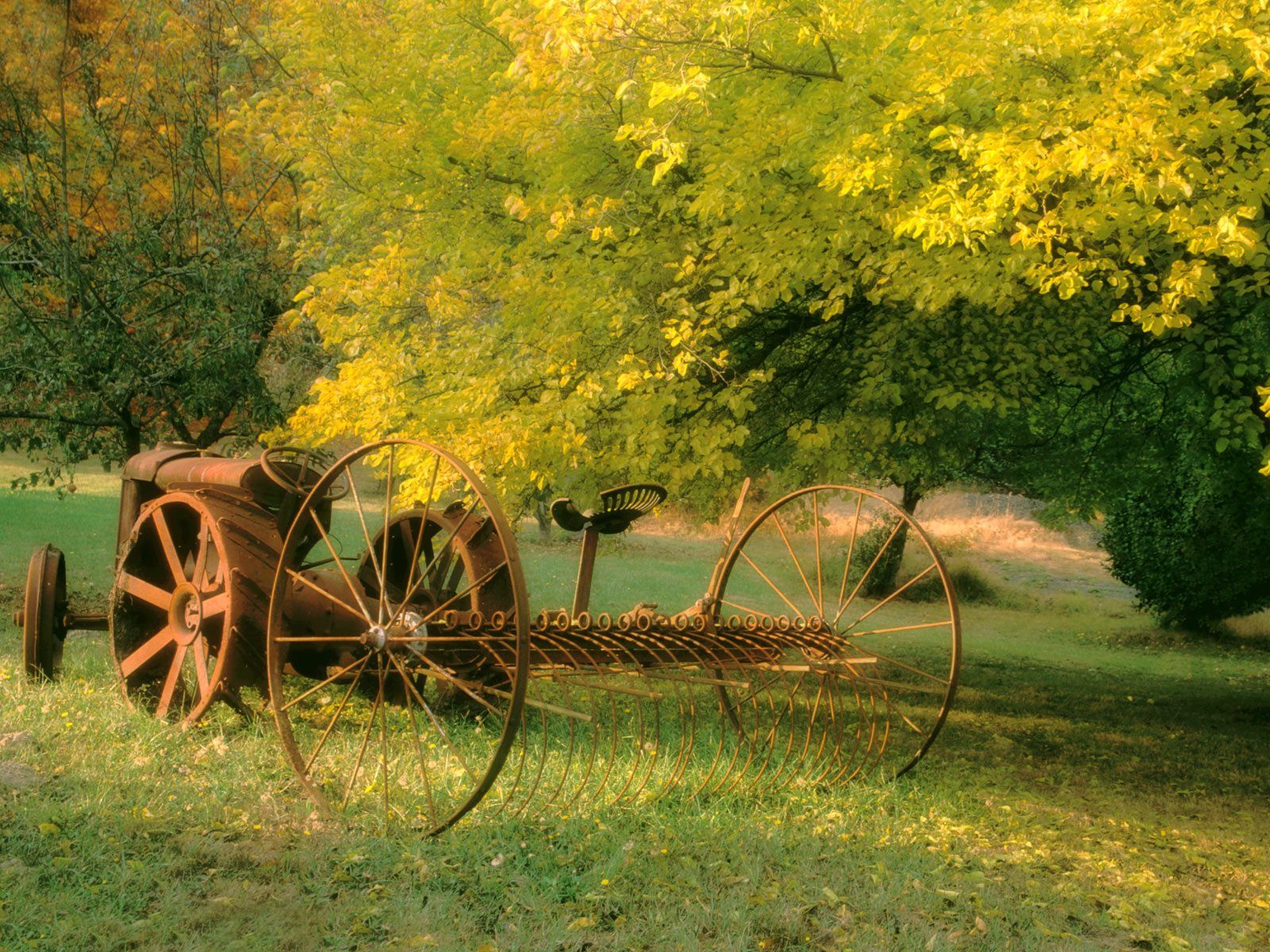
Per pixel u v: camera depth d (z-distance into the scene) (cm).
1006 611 2516
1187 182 531
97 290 969
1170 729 1124
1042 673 1686
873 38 644
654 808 511
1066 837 584
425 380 837
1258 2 509
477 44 849
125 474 704
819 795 581
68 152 1000
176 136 996
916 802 599
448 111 794
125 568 651
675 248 771
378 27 841
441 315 777
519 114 725
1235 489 1242
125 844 407
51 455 1023
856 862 473
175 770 508
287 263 1033
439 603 676
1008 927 419
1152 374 1166
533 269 754
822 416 930
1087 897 468
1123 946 420
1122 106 536
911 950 384
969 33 562
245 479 615
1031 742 941
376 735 616
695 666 546
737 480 960
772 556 2736
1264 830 668
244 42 938
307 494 600
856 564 2495
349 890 392
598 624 531
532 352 759
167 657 650
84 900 356
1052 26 548
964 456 1169
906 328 860
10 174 970
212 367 958
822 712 897
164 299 991
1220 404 832
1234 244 532
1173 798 746
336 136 819
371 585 695
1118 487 1280
